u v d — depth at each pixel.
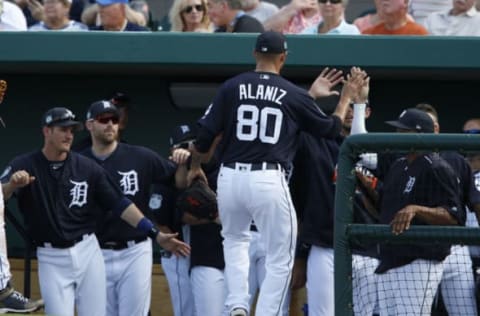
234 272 27.83
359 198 28.88
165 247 30.42
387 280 26.67
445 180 26.47
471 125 32.81
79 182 30.30
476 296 27.45
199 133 27.95
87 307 30.67
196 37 32.84
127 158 31.72
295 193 30.77
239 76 27.98
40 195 30.05
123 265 31.52
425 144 22.53
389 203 27.22
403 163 27.34
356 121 29.83
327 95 29.38
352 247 23.33
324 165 30.45
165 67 33.72
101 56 33.03
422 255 26.31
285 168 27.73
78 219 30.31
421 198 26.66
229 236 28.08
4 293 28.28
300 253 30.92
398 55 32.41
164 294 35.09
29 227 30.27
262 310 27.31
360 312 26.78
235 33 33.09
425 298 26.53
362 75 29.34
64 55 33.06
